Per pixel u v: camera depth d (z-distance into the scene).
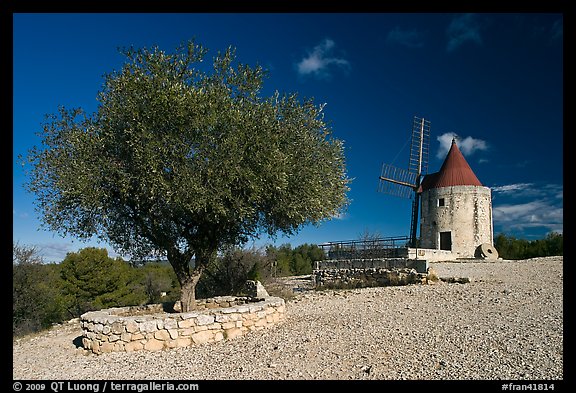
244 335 11.25
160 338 10.34
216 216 10.94
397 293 17.72
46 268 27.88
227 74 11.72
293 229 13.53
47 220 11.53
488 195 34.00
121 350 10.28
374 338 9.76
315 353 8.76
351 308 14.98
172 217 12.18
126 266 37.25
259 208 12.37
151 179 10.41
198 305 14.70
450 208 33.84
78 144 10.95
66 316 27.75
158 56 11.50
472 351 8.32
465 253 32.88
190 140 10.70
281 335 10.73
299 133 11.89
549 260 26.70
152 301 26.28
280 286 21.23
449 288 17.59
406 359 8.03
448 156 36.53
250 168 10.79
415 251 27.22
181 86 10.95
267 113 11.48
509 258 42.66
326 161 12.45
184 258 13.10
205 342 10.72
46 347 12.27
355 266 24.72
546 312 11.70
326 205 12.58
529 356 7.82
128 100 10.81
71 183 10.60
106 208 11.69
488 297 14.71
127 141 10.47
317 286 24.88
